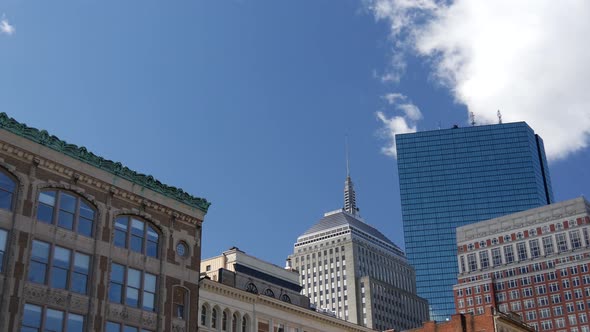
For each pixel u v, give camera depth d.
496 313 91.94
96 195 49.72
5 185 44.34
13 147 45.06
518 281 199.88
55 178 47.25
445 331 94.12
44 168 46.72
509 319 93.69
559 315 187.12
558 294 189.88
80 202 48.72
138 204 52.78
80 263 47.22
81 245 47.56
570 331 183.25
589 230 194.25
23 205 44.62
